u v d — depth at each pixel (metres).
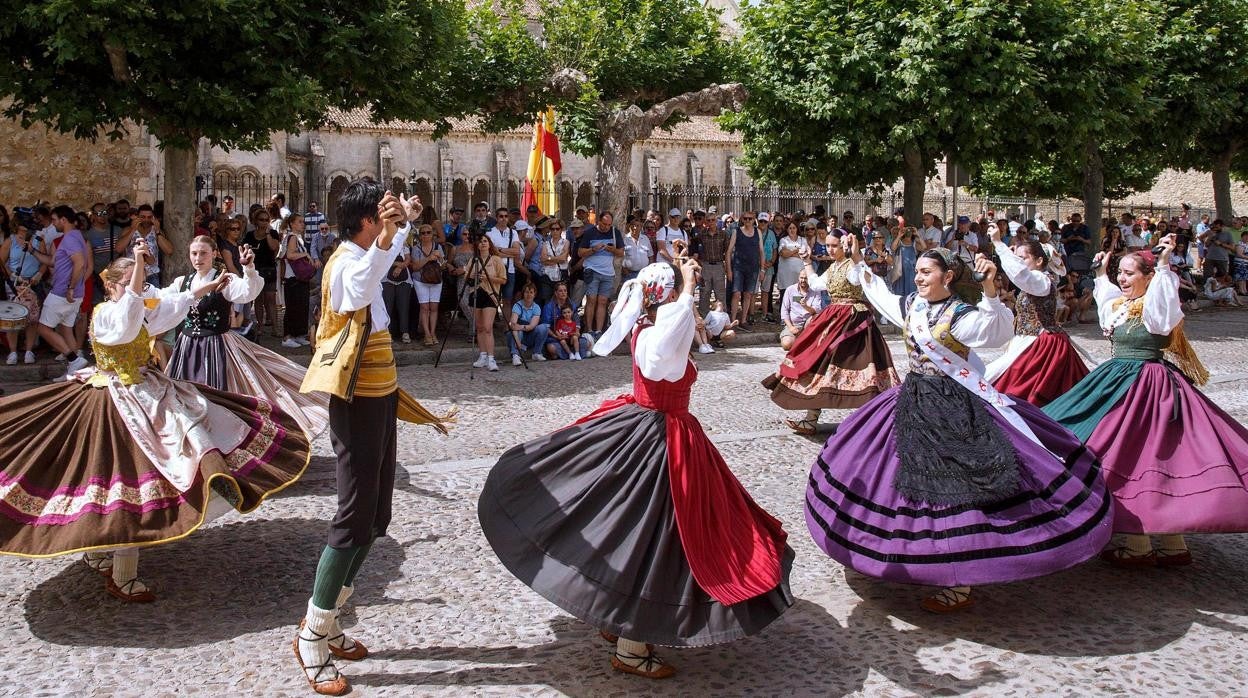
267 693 3.80
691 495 3.77
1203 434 4.87
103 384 4.56
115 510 4.29
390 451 3.99
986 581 4.16
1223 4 19.17
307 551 5.33
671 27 15.53
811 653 4.20
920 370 4.63
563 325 12.51
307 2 10.87
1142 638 4.38
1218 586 5.01
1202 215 34.34
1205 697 3.85
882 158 16.12
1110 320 5.29
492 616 4.54
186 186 11.64
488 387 10.45
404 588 4.85
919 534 4.30
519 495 3.89
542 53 15.08
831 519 4.55
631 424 3.89
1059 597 4.84
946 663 4.12
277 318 13.15
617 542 3.71
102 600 4.67
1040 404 6.92
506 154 45.06
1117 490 4.86
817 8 15.66
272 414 5.06
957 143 15.91
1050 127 15.80
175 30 10.07
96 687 3.83
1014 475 4.24
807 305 9.24
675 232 15.11
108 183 15.84
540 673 3.98
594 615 3.64
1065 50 15.13
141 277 4.43
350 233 3.80
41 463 4.39
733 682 3.94
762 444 7.86
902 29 15.29
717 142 48.25
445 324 14.28
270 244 12.60
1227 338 14.95
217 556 5.24
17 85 10.06
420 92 12.79
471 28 14.95
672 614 3.66
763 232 15.91
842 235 8.02
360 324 3.72
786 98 15.62
